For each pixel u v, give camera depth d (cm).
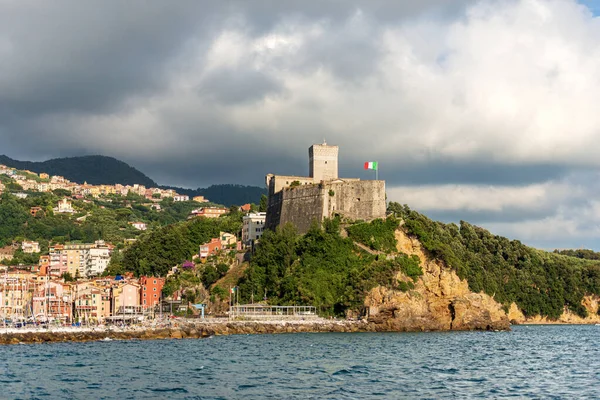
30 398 10881
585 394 11094
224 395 10906
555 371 14012
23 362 15362
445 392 11175
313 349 18000
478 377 12900
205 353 17062
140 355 16700
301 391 11206
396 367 14200
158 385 11938
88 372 13625
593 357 17112
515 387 11756
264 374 13138
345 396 10769
